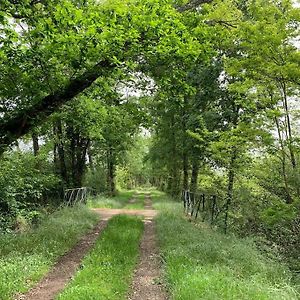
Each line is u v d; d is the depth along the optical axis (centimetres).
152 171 5362
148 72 1226
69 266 943
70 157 2692
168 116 2798
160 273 895
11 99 1071
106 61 1024
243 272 884
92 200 2703
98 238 1270
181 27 986
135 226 1525
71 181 2583
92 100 1595
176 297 689
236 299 655
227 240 1188
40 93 1053
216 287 705
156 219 1783
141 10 928
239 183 1467
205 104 2217
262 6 1164
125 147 3356
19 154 1788
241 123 1221
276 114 1100
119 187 5284
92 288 705
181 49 1009
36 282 804
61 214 1703
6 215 1415
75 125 1994
